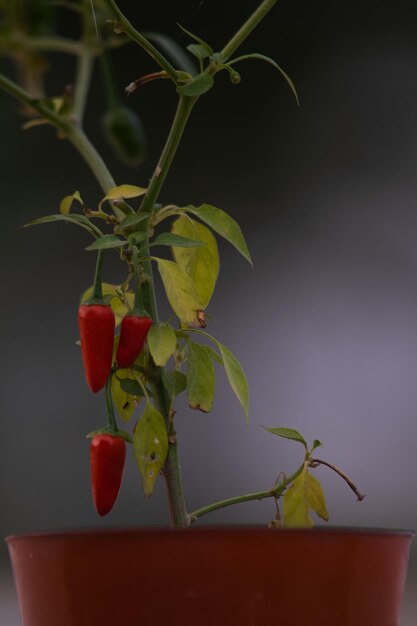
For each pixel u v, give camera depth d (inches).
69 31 78.7
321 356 85.0
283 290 85.6
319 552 36.2
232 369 39.4
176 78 39.9
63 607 36.5
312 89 86.0
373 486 84.4
